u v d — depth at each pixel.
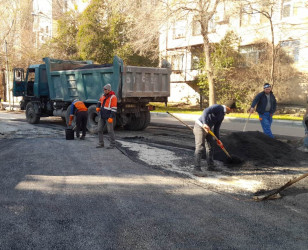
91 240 3.06
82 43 24.30
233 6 17.61
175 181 5.01
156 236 3.16
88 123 11.12
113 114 7.79
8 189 4.55
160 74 11.55
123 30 23.61
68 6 32.38
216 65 20.19
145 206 3.94
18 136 10.02
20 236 3.13
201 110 21.23
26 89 14.52
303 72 18.75
